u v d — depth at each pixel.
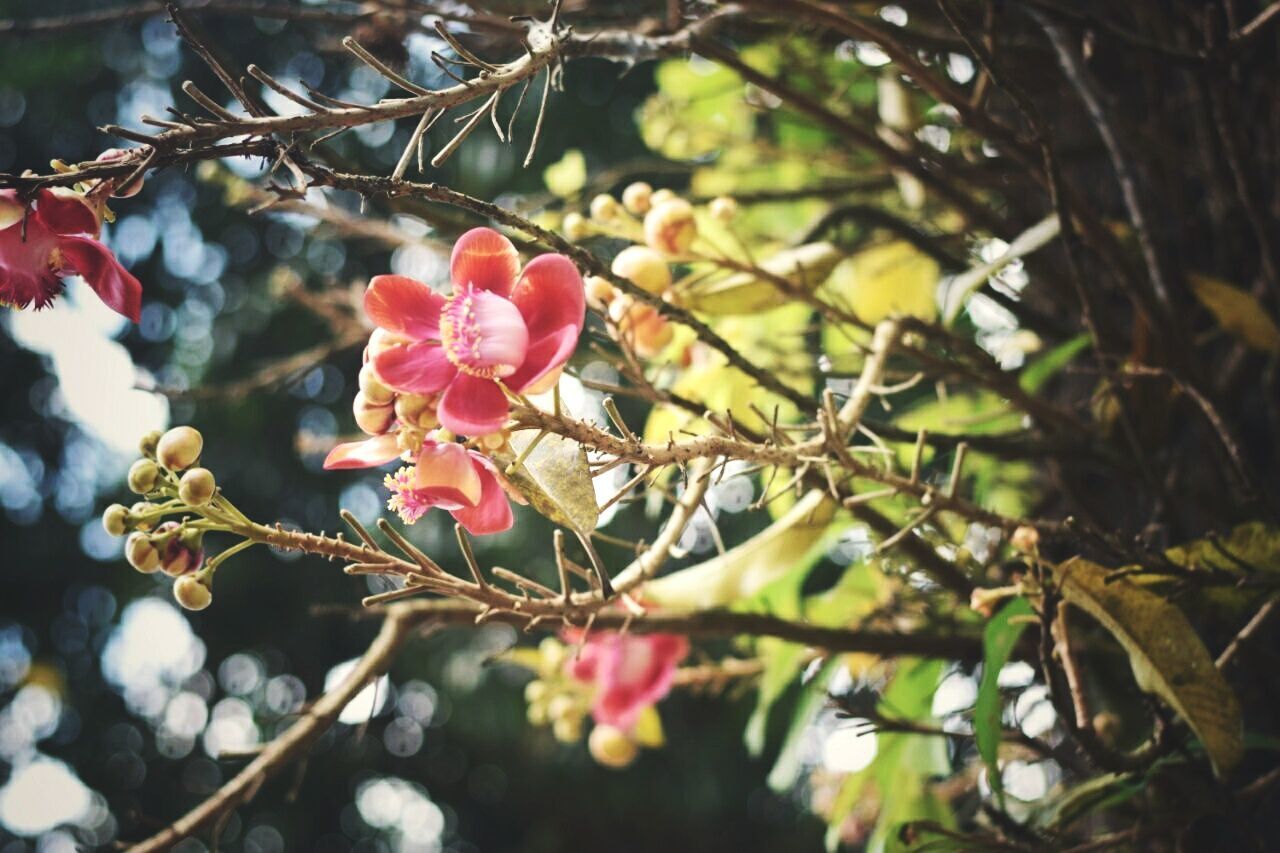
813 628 1.07
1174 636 0.95
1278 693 1.13
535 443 0.78
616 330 0.95
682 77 1.58
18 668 2.93
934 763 1.22
